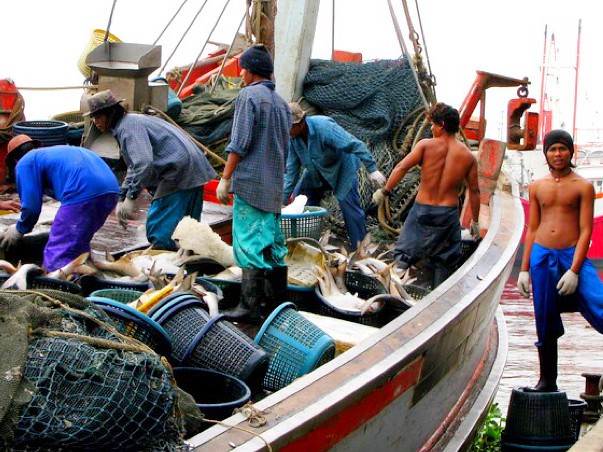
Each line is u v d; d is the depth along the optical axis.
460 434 7.07
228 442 4.02
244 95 6.37
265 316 6.75
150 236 8.02
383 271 7.37
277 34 10.58
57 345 3.70
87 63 10.23
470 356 7.75
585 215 7.38
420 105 10.32
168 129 7.82
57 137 10.19
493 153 10.58
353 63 10.57
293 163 8.64
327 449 4.69
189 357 5.33
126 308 5.04
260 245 6.49
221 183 6.45
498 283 7.89
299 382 4.79
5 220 8.80
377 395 5.11
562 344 10.84
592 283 7.36
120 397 3.69
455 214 7.97
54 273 6.35
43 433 3.59
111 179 6.84
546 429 7.34
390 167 10.04
